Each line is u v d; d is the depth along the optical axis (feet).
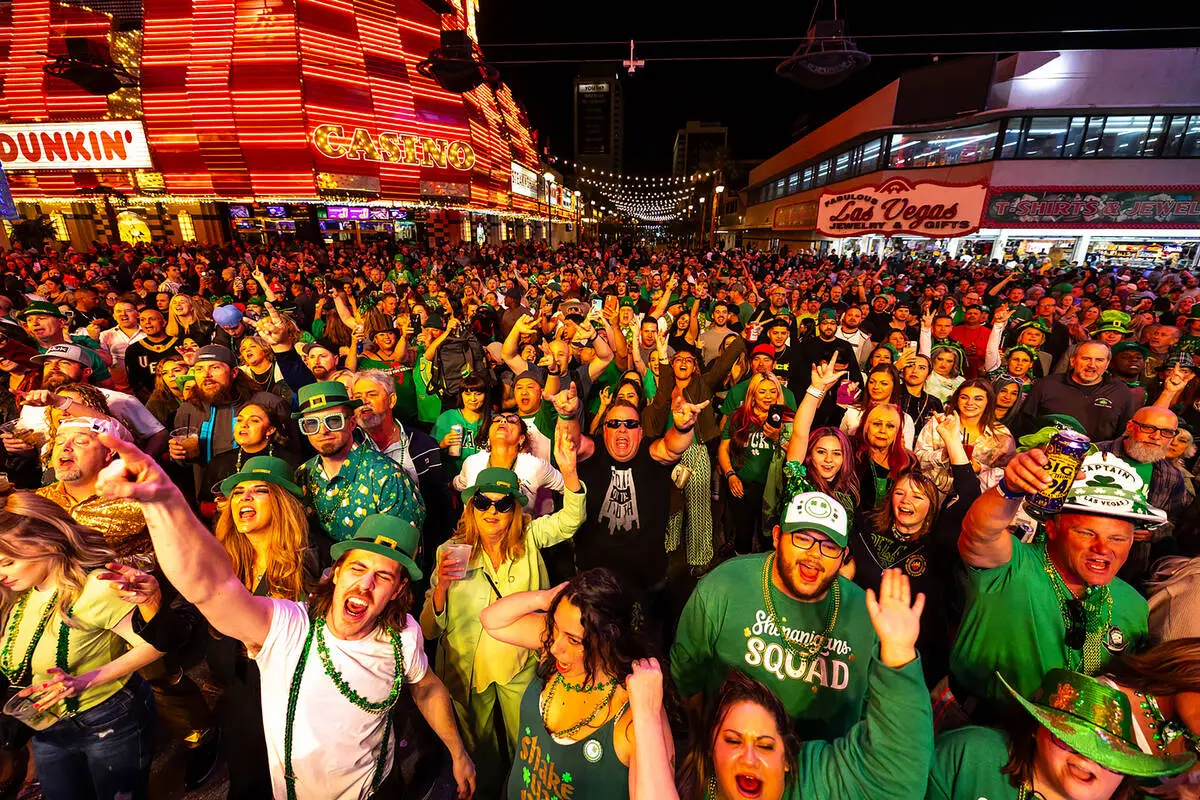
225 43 58.85
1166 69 68.95
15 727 7.40
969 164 80.53
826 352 20.86
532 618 6.41
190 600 4.87
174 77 59.52
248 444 10.21
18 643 5.92
